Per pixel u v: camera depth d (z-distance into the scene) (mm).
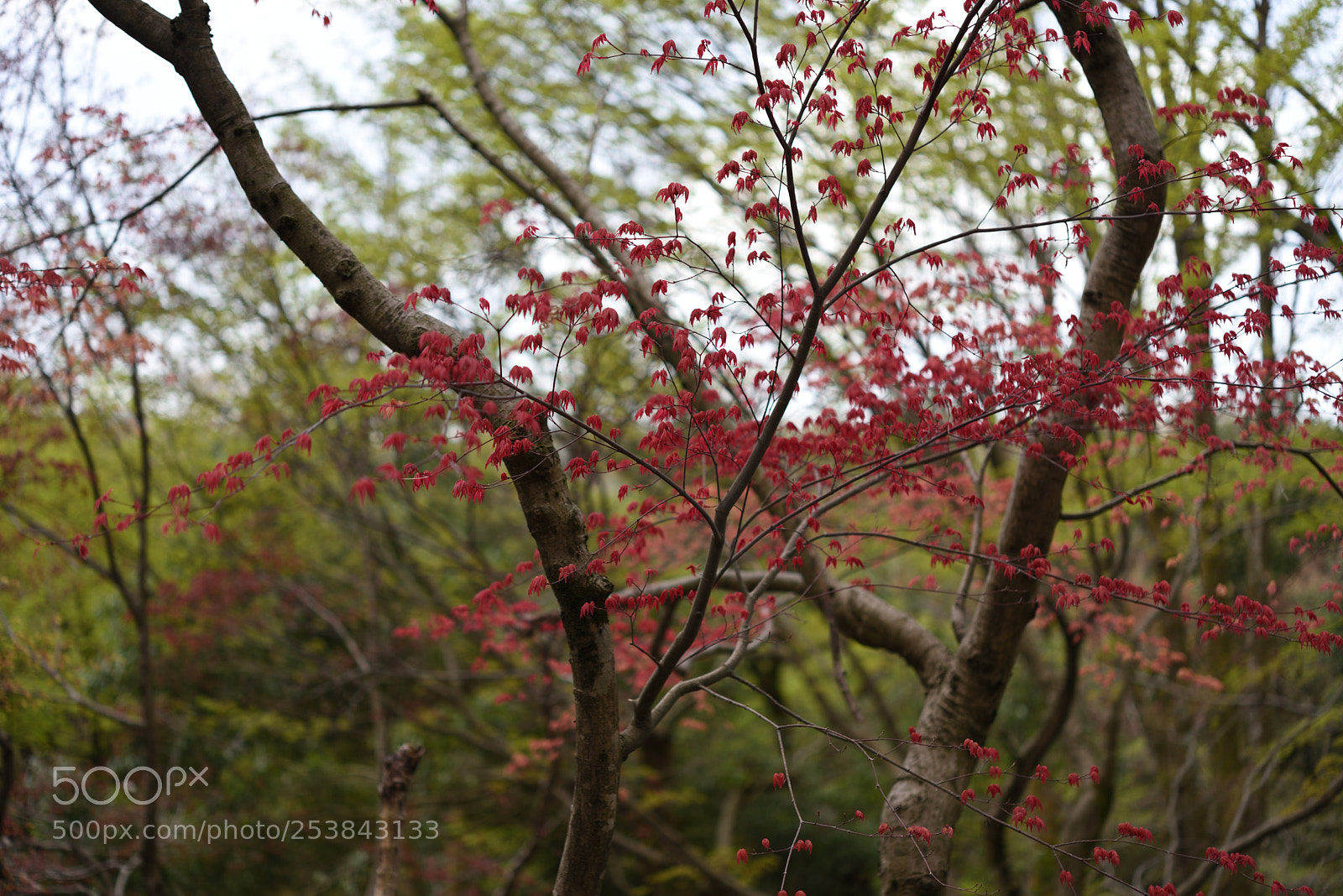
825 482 3584
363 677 9180
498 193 7711
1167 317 3508
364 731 10594
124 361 6387
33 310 4848
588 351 6625
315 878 10219
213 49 3045
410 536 9172
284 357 9062
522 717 10539
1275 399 3900
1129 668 7309
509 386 2527
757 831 12805
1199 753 9070
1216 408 3561
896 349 4039
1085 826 7406
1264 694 7598
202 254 7207
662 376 2953
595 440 2803
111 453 10242
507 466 2740
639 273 4406
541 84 7441
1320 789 6852
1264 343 4934
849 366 4848
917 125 2691
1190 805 8594
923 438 3371
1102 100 3688
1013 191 3092
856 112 2811
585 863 2883
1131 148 3525
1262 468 4324
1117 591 3148
